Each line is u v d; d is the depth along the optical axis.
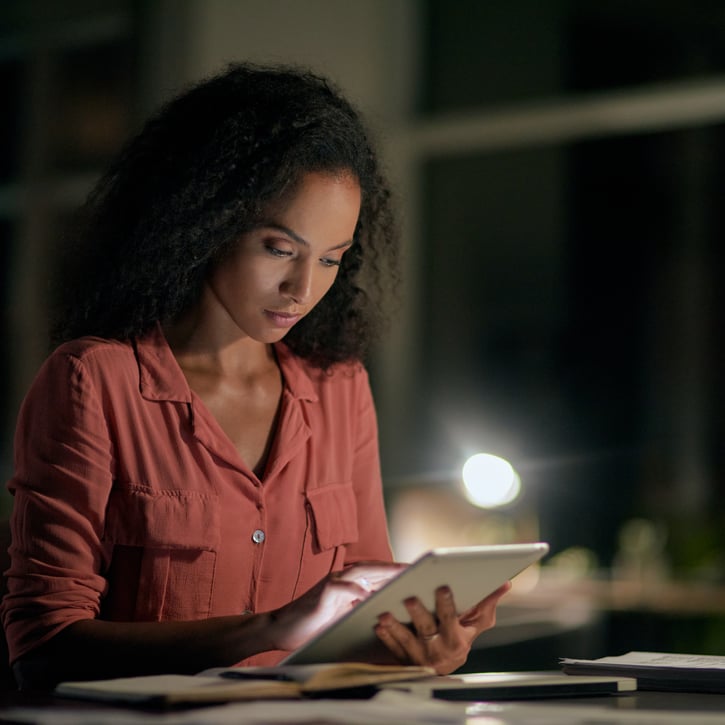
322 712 1.42
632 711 1.53
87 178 7.73
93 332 2.15
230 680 1.63
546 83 7.14
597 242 6.98
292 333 2.33
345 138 2.04
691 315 6.65
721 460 6.50
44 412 2.01
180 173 2.04
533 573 5.39
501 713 1.47
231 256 2.04
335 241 2.03
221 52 6.95
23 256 7.92
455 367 7.41
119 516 2.04
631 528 5.96
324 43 7.14
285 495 2.18
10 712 1.44
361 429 2.39
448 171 7.54
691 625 5.00
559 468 6.84
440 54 7.55
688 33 6.67
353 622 1.65
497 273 7.32
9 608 1.94
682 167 6.71
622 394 6.81
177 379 2.11
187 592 2.06
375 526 2.39
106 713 1.43
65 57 7.84
